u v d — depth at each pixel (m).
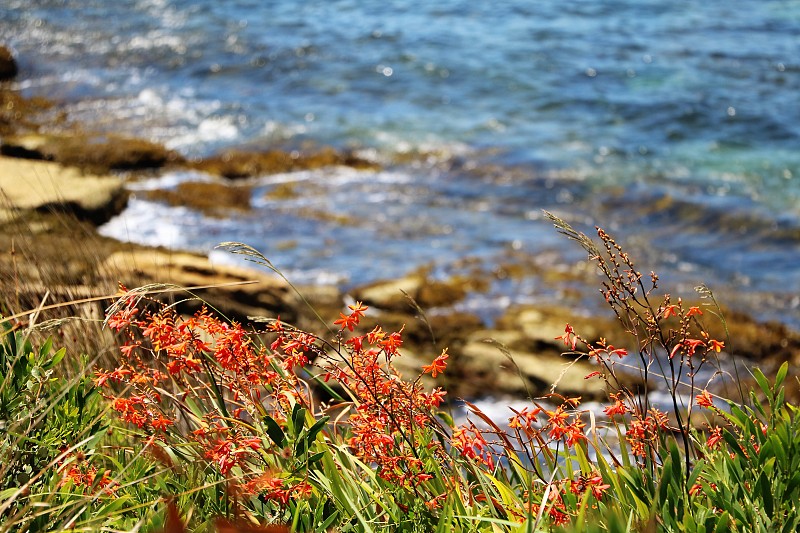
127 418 2.70
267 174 16.30
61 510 2.41
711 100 19.88
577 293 11.81
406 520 2.60
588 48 23.89
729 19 26.72
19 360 2.79
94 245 5.49
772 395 2.80
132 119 18.94
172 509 2.12
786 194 15.25
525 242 13.59
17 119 18.67
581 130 18.47
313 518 2.55
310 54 23.31
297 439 2.53
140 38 24.47
